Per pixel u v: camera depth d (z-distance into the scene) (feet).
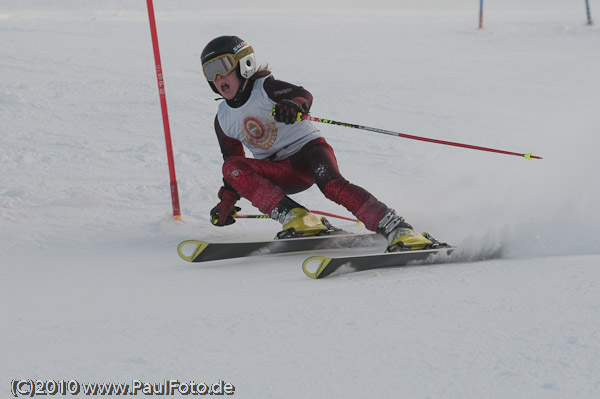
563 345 19.22
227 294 25.82
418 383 17.04
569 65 130.41
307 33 185.06
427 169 57.06
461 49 156.25
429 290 25.30
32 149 64.13
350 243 35.17
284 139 34.42
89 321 22.52
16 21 205.98
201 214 43.55
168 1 280.72
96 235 37.88
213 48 32.76
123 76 111.75
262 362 18.43
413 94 99.40
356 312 22.68
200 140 70.33
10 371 18.13
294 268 30.25
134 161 60.23
